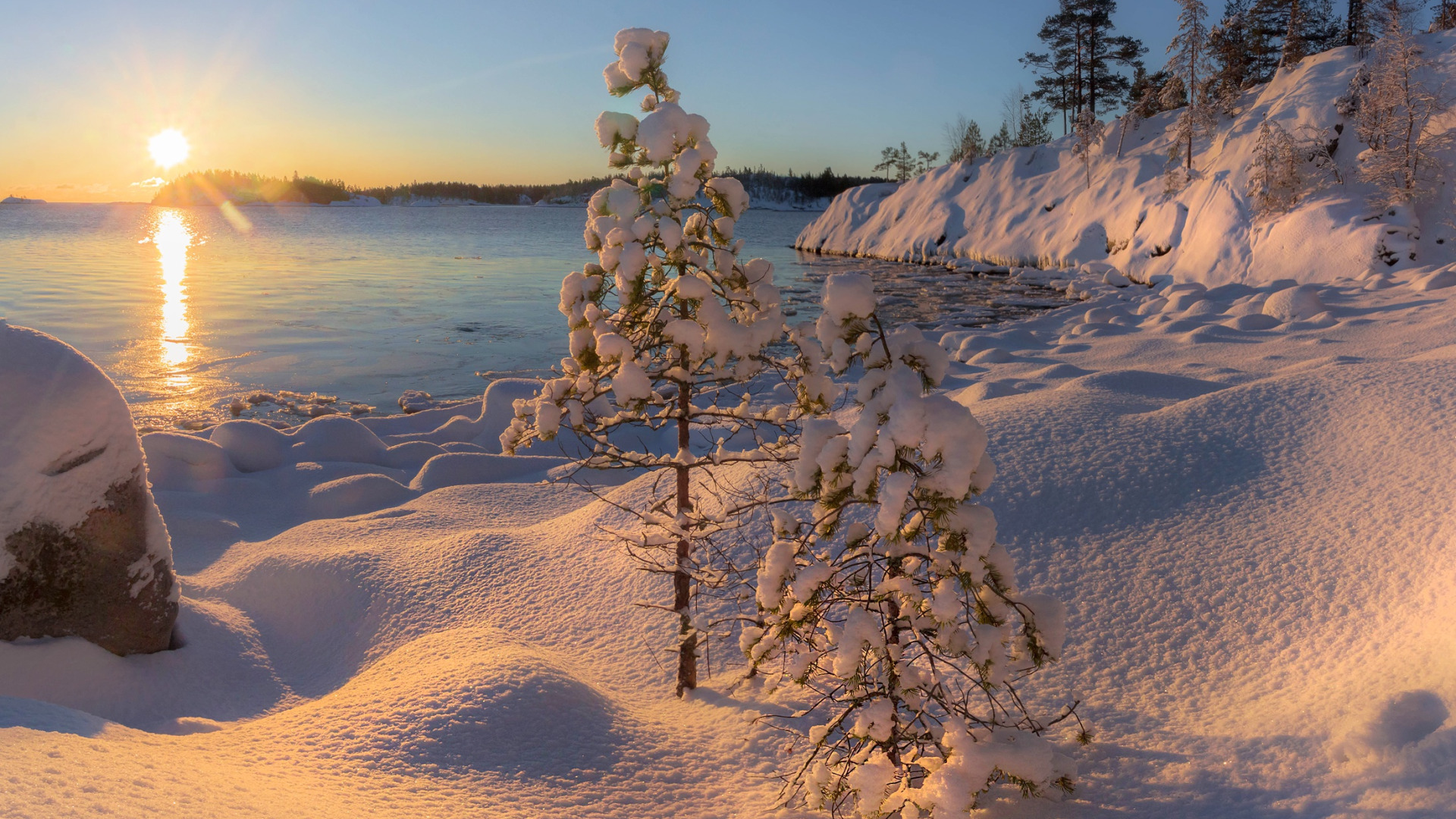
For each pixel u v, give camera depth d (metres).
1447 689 4.13
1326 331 19.05
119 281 46.31
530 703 5.04
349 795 4.01
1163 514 7.35
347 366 25.22
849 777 4.03
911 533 3.92
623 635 6.85
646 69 5.18
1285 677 5.20
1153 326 23.78
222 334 30.00
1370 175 35.19
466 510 10.70
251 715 6.22
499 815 4.10
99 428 6.14
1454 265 27.52
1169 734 4.70
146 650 6.52
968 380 17.23
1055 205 58.19
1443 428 7.66
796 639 4.25
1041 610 3.98
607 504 9.04
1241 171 42.09
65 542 5.99
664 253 5.45
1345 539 6.48
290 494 11.73
